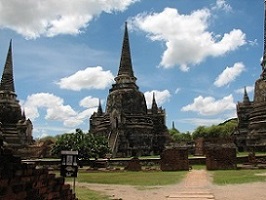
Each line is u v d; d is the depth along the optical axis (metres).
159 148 71.44
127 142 65.62
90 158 46.53
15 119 74.81
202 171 35.25
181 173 32.81
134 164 39.91
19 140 71.25
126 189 20.38
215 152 36.81
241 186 20.31
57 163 44.09
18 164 8.27
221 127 100.69
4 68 78.81
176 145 70.25
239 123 69.25
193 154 67.12
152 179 26.59
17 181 8.09
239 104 70.75
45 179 9.50
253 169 35.81
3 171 7.65
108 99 72.69
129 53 76.88
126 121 67.69
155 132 73.38
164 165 38.03
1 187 7.51
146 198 16.28
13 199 7.89
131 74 74.75
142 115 69.69
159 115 75.06
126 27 79.44
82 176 31.70
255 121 63.75
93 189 20.67
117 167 44.12
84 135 47.59
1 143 8.52
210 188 19.70
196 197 16.08
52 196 9.87
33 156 67.69
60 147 45.22
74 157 12.74
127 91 71.00
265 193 16.92
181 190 19.08
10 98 76.50
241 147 65.75
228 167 36.19
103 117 72.75
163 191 18.91
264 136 60.34
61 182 10.55
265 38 70.50
